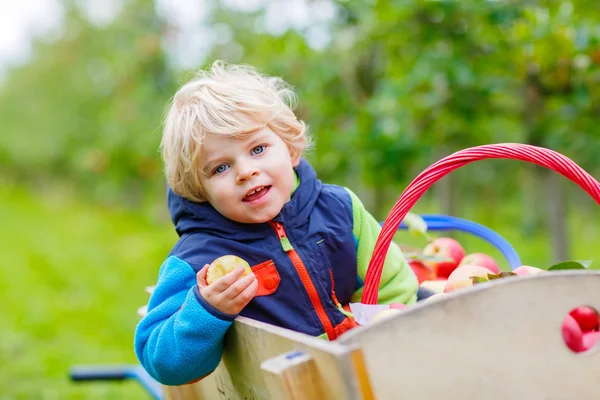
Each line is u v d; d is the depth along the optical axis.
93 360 4.23
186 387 1.66
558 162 1.33
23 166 18.97
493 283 1.02
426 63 2.89
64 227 11.65
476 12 2.77
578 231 7.52
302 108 3.71
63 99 12.50
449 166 1.46
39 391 3.70
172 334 1.31
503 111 3.15
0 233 11.30
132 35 7.16
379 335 0.96
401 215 1.47
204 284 1.31
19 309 5.70
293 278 1.48
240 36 5.19
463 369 0.99
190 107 1.46
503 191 8.24
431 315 0.98
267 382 1.02
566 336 1.08
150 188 10.74
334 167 3.61
